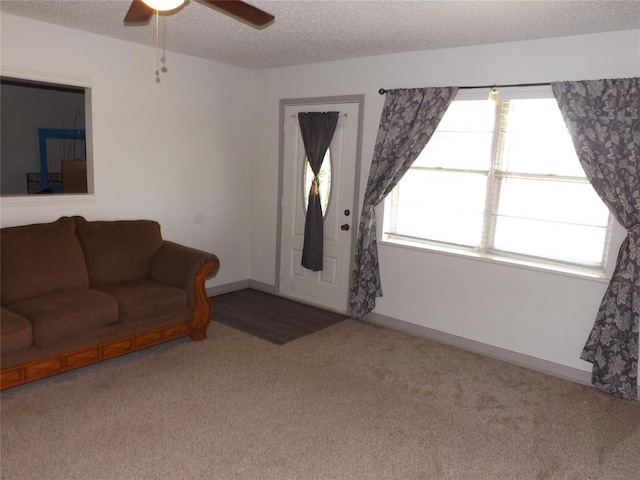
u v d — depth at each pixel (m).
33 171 6.68
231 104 5.02
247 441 2.57
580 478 2.38
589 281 3.35
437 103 3.83
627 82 3.07
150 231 4.09
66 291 3.37
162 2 2.06
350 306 4.60
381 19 3.11
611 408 3.08
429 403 3.07
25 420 2.67
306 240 4.73
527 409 3.04
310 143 4.66
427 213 4.19
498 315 3.78
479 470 2.42
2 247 3.23
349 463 2.42
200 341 3.92
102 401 2.91
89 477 2.23
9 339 2.76
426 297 4.15
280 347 3.87
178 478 2.25
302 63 4.68
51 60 3.62
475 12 2.89
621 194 3.14
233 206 5.23
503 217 3.80
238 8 2.15
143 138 4.29
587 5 2.67
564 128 3.46
